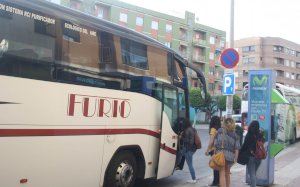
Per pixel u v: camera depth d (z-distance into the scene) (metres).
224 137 8.66
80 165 7.13
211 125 9.71
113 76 7.98
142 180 10.77
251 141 8.83
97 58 7.62
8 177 5.90
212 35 80.38
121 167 8.28
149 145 9.01
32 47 6.32
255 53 109.00
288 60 112.00
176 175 11.98
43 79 6.44
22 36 6.19
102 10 61.84
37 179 6.34
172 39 71.88
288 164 14.70
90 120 7.32
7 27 5.98
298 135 26.44
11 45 6.00
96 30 7.68
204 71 78.88
